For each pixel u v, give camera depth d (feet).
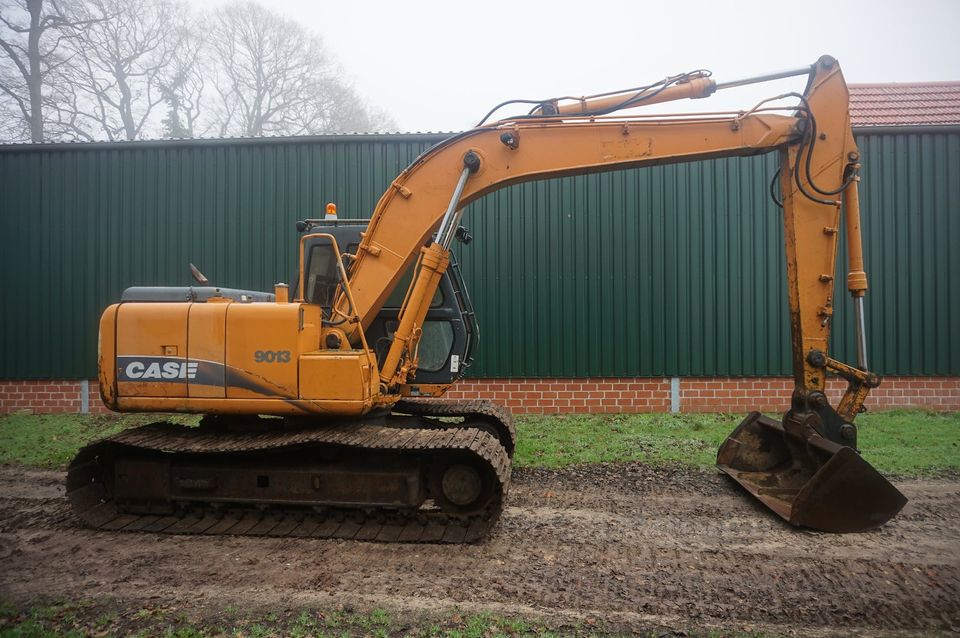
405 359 17.40
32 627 10.43
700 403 31.30
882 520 15.06
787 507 15.93
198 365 15.44
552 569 12.99
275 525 15.44
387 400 16.93
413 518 15.46
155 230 32.76
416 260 17.76
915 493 18.16
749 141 16.75
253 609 11.19
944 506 17.03
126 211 32.83
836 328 31.19
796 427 16.90
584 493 18.28
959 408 31.27
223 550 14.10
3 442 25.05
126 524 15.57
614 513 16.55
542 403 31.48
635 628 10.55
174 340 15.53
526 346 31.48
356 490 15.34
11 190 32.96
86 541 14.67
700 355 31.19
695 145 16.85
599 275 31.35
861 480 14.98
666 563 13.32
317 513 15.56
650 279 31.24
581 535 14.94
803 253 16.81
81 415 31.86
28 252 32.94
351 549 14.12
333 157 32.17
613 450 23.04
